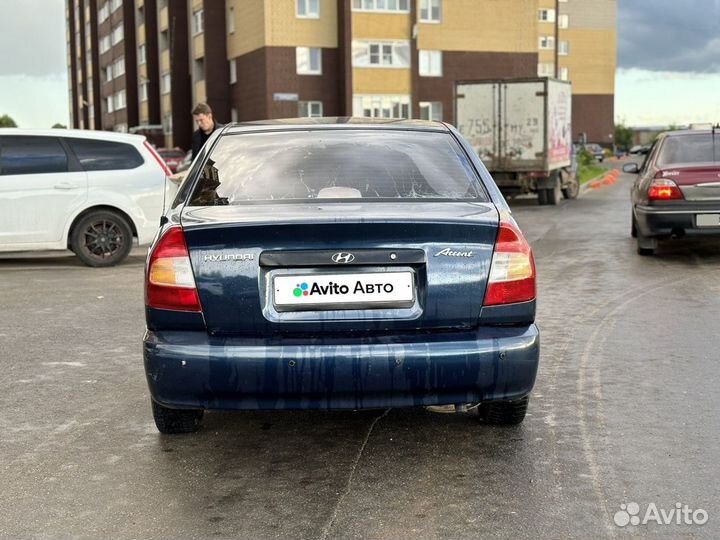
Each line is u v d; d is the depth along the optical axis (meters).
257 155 4.62
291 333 3.78
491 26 48.41
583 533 3.28
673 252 11.91
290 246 3.75
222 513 3.52
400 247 3.78
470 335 3.81
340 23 45.56
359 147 4.67
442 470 3.98
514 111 23.28
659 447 4.22
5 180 10.87
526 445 4.29
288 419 4.80
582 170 40.91
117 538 3.29
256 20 46.00
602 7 91.19
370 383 3.68
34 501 3.66
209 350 3.70
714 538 3.23
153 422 4.78
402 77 46.47
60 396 5.29
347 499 3.66
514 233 3.92
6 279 10.17
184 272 3.79
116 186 11.20
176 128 56.44
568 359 6.03
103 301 8.62
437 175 4.49
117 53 72.00
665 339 6.59
